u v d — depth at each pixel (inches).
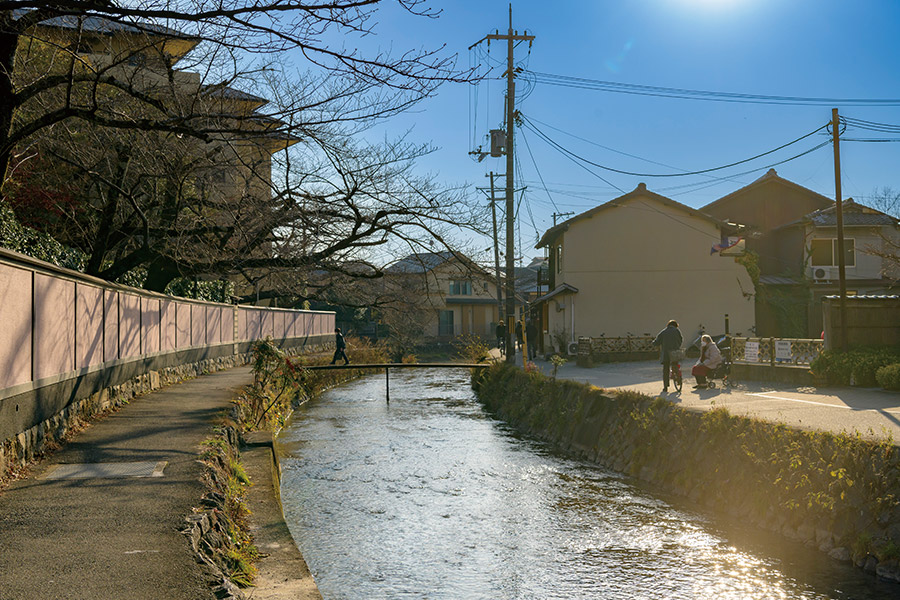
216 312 999.0
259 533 292.7
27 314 333.1
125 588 177.3
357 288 954.7
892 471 328.8
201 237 692.1
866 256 1423.5
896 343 697.0
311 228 641.0
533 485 502.6
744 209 1643.7
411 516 426.6
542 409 742.5
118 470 318.7
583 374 890.1
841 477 348.5
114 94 555.2
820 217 1428.4
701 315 1291.8
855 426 418.0
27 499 267.3
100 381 486.3
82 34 391.2
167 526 232.8
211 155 586.2
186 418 477.7
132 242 756.6
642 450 528.1
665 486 487.8
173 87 497.0
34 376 343.0
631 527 399.5
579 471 548.7
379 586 317.1
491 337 2423.7
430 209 656.4
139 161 619.2
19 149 594.6
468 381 1390.3
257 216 634.8
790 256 1510.8
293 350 1513.3
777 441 405.4
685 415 498.9
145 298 637.9
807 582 309.7
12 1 275.6
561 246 1353.3
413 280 896.3
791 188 1642.5
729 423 451.5
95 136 601.3
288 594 220.7
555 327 1424.7
